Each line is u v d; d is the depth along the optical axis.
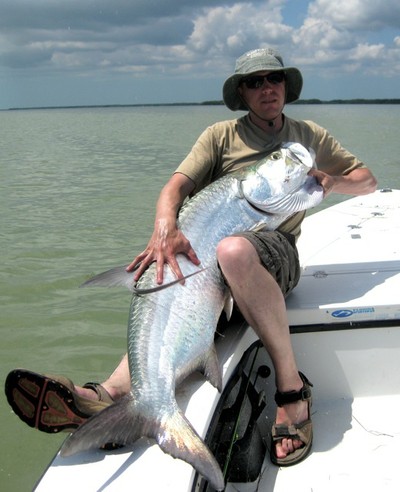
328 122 41.94
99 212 9.91
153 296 2.37
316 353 2.87
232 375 2.50
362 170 3.21
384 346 2.83
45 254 7.27
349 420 2.74
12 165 18.17
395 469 2.42
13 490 3.19
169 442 1.96
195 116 77.31
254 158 3.04
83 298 5.75
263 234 2.62
